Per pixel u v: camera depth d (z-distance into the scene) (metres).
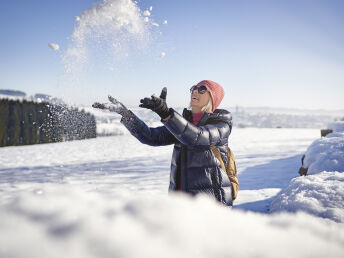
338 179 2.14
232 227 0.40
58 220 0.32
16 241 0.26
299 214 0.54
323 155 3.55
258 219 0.50
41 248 0.25
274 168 7.30
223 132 1.74
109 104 1.69
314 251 0.38
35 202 0.37
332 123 6.46
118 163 9.93
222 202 1.72
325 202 1.69
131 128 1.81
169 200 0.44
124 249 0.27
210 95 2.01
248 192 4.45
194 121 1.97
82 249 0.26
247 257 0.33
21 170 8.83
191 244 0.32
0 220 0.31
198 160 1.75
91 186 5.42
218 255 0.31
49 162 11.38
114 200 0.43
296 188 2.20
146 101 1.39
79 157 13.19
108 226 0.31
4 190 5.30
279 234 0.41
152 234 0.32
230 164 1.91
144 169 8.02
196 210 0.43
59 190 0.44
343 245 0.42
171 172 1.91
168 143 1.94
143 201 0.42
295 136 26.33
